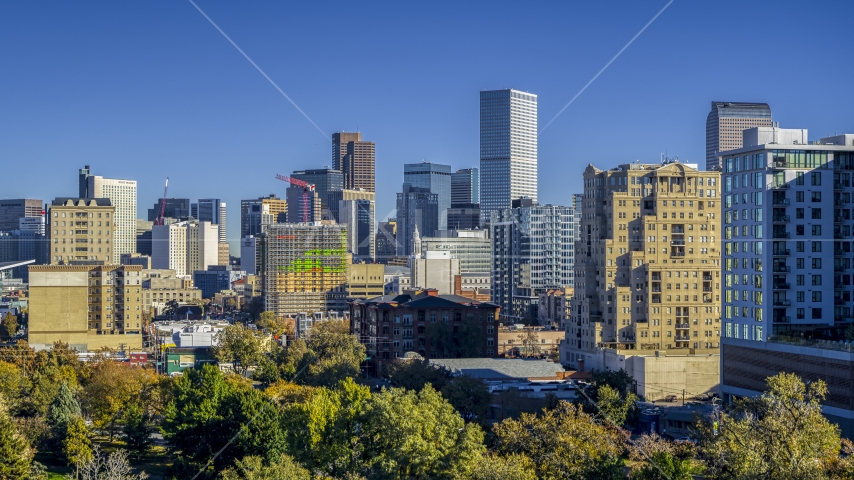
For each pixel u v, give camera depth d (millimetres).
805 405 173875
